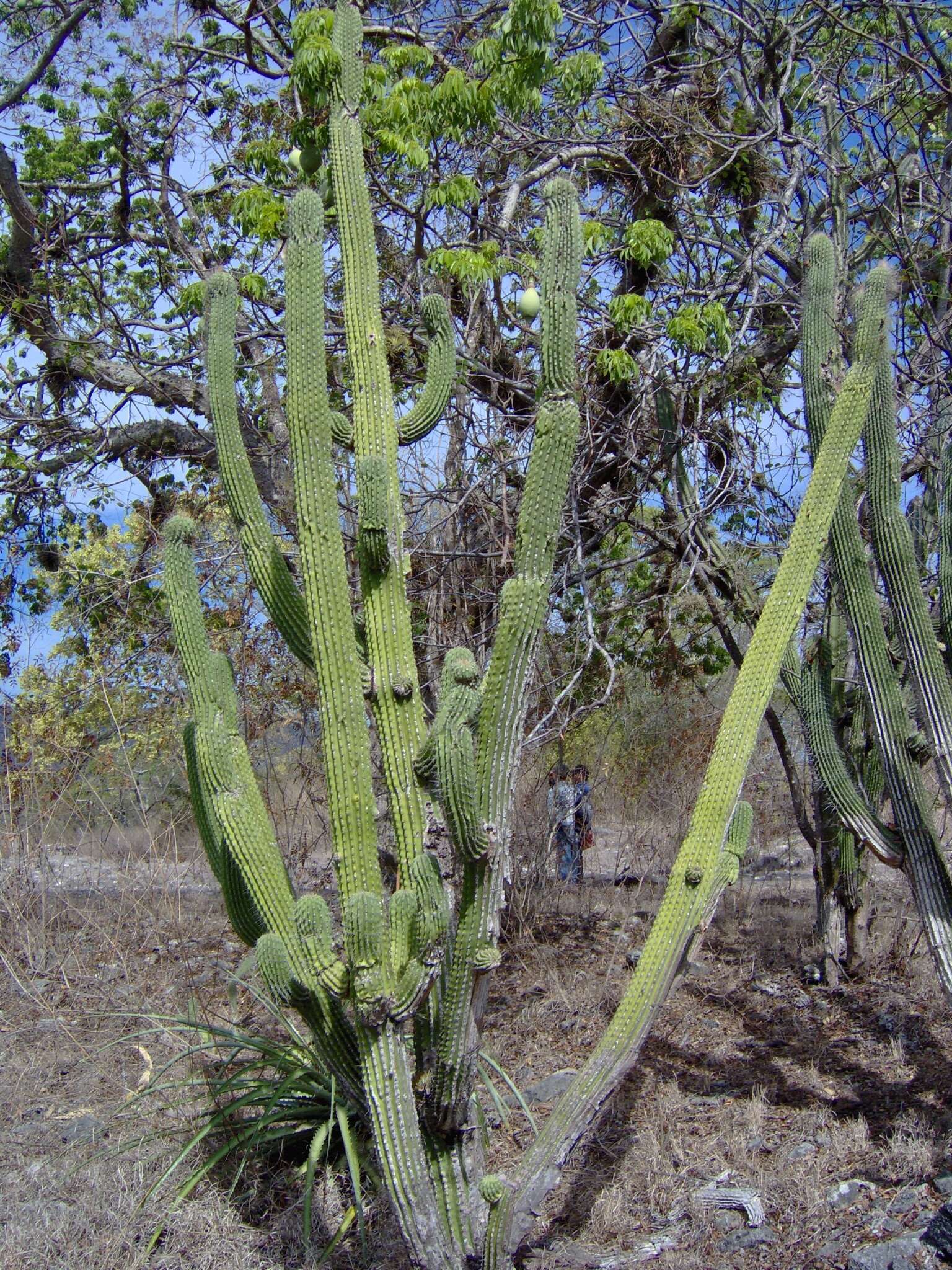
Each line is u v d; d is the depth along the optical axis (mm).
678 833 7891
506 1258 3076
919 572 4723
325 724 3230
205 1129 4176
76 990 6578
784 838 8914
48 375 7852
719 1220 3879
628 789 8406
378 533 3279
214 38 7824
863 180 6637
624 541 7449
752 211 6676
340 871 3227
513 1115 4832
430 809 3336
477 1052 3113
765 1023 5867
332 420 3500
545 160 6570
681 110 6145
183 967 6926
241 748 3641
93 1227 3951
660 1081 5141
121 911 7324
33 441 7719
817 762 4488
